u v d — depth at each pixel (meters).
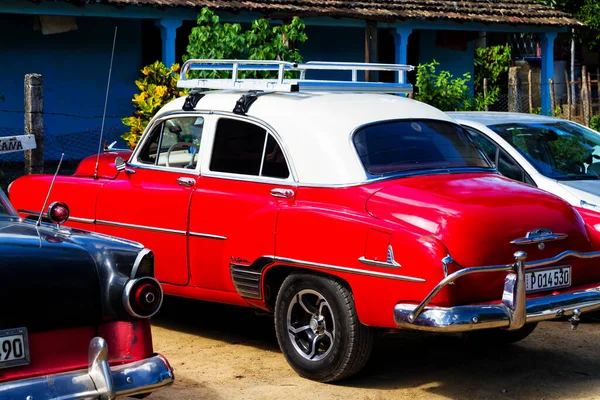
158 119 7.50
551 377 6.55
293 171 6.55
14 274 4.55
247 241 6.54
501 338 7.27
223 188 6.90
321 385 6.27
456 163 6.81
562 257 6.14
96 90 17.59
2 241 4.72
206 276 6.95
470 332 7.09
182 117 7.36
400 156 6.59
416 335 7.72
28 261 4.62
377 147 6.55
